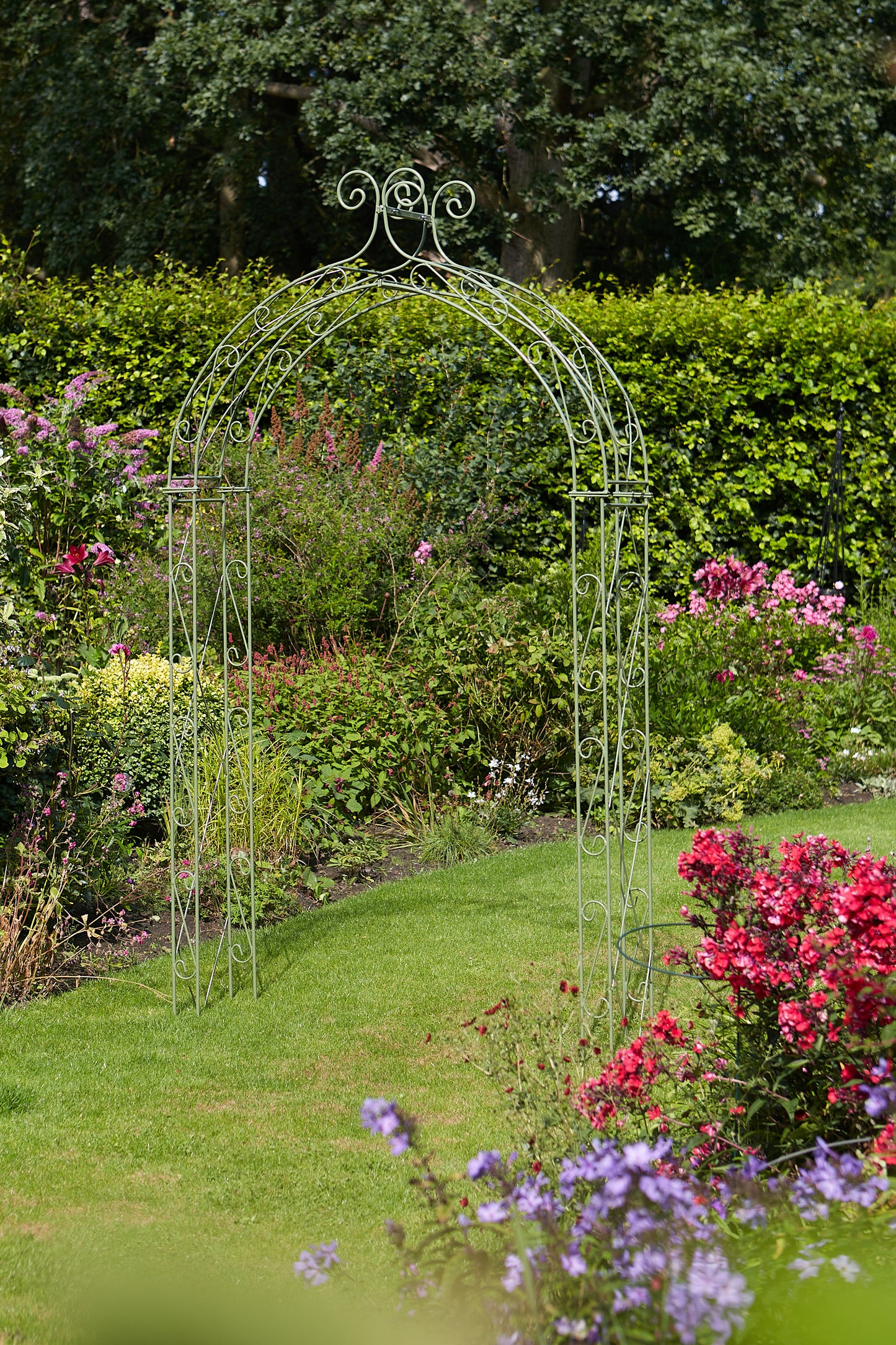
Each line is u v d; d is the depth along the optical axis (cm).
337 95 1369
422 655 706
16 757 469
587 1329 162
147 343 952
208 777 585
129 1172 320
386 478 844
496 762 694
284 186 1672
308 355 945
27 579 558
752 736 739
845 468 978
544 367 924
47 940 470
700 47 1367
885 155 1518
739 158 1433
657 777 686
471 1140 337
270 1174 320
